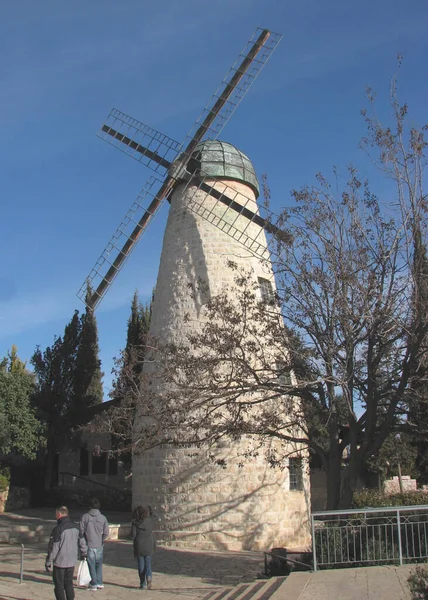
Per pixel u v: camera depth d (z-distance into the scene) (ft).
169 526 61.72
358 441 51.78
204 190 72.23
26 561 49.08
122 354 57.00
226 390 49.34
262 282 69.62
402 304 45.85
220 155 73.36
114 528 64.54
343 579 33.04
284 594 30.04
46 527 60.95
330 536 39.14
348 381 46.19
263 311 50.65
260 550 59.62
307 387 48.67
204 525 60.44
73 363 94.02
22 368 115.55
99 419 86.74
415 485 106.11
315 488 87.76
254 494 61.26
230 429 45.96
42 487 91.25
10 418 77.05
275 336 49.83
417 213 46.60
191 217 71.77
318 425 53.42
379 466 89.97
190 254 70.03
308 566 37.63
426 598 24.35
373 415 46.85
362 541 39.22
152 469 64.59
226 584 42.29
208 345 48.80
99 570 39.75
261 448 62.44
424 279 44.98
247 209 70.74
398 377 47.98
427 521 38.58
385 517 38.99
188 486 61.82
